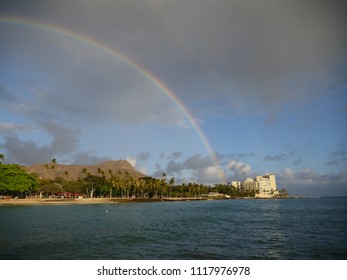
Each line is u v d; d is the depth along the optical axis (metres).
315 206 147.12
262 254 27.36
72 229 45.38
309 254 27.28
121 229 46.09
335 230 44.62
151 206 139.50
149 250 29.09
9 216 70.06
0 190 142.50
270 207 136.25
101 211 93.56
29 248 29.47
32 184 151.75
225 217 73.44
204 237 37.84
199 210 106.62
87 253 27.52
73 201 155.00
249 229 47.06
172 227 49.81
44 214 77.62
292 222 59.12
